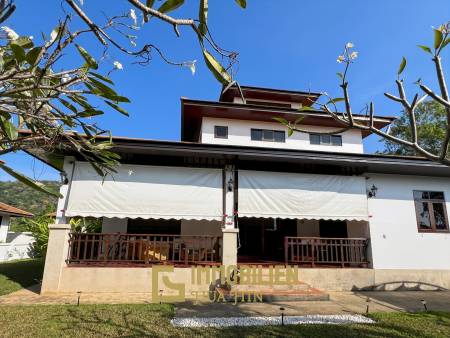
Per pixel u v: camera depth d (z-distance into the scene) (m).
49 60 1.91
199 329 5.66
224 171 10.45
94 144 3.46
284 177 10.63
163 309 7.00
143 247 10.33
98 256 9.65
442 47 2.09
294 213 10.39
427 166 10.70
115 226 12.46
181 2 1.62
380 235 11.03
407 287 10.59
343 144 16.30
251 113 15.30
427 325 6.12
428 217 11.57
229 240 9.60
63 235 9.02
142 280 9.10
